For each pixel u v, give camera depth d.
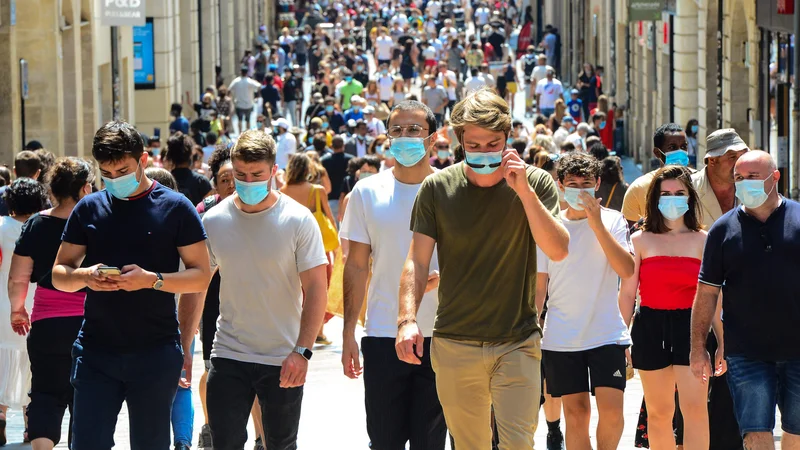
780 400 8.94
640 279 9.99
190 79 50.91
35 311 10.43
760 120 26.69
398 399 9.12
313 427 13.05
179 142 15.30
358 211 9.24
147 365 8.41
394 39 71.38
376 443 9.16
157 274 8.28
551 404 11.50
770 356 8.85
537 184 7.55
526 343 7.58
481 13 80.31
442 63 50.22
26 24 30.06
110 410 8.38
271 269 8.94
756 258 8.84
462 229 7.53
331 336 19.11
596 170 9.59
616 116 45.75
